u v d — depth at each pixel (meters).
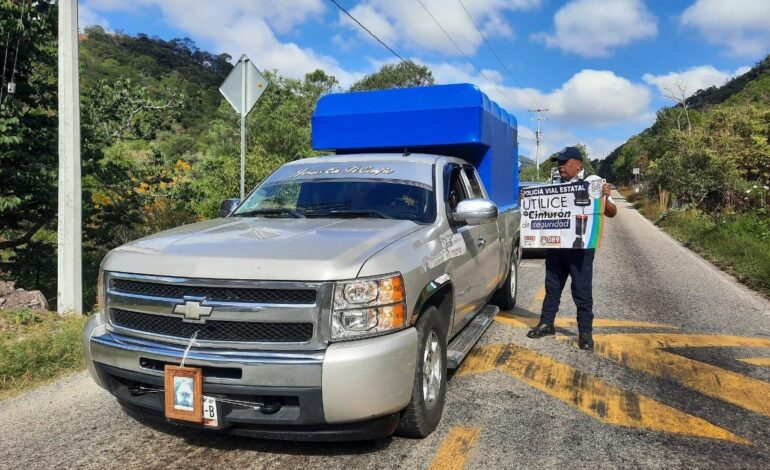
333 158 5.31
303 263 3.06
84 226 8.48
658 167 29.73
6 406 4.23
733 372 4.97
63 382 4.71
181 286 3.17
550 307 6.00
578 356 5.40
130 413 4.08
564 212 5.58
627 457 3.43
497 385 4.62
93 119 8.87
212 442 3.62
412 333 3.26
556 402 4.27
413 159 5.05
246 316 3.04
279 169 5.31
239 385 2.99
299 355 2.98
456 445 3.55
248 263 3.09
